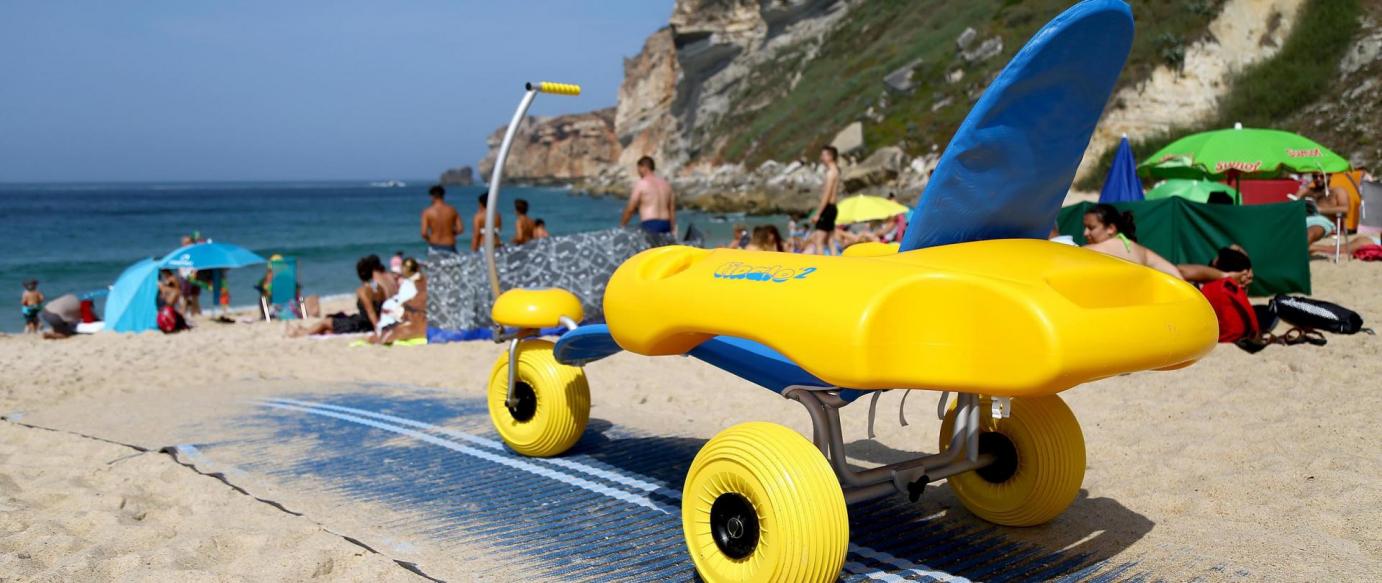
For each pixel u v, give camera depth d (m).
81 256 39.28
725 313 3.52
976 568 3.86
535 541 4.30
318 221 64.88
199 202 112.12
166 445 6.20
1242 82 38.09
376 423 6.75
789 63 71.25
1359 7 37.34
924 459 3.88
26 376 9.57
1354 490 4.58
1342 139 32.56
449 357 9.87
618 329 4.08
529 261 10.80
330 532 4.42
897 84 53.69
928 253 3.54
